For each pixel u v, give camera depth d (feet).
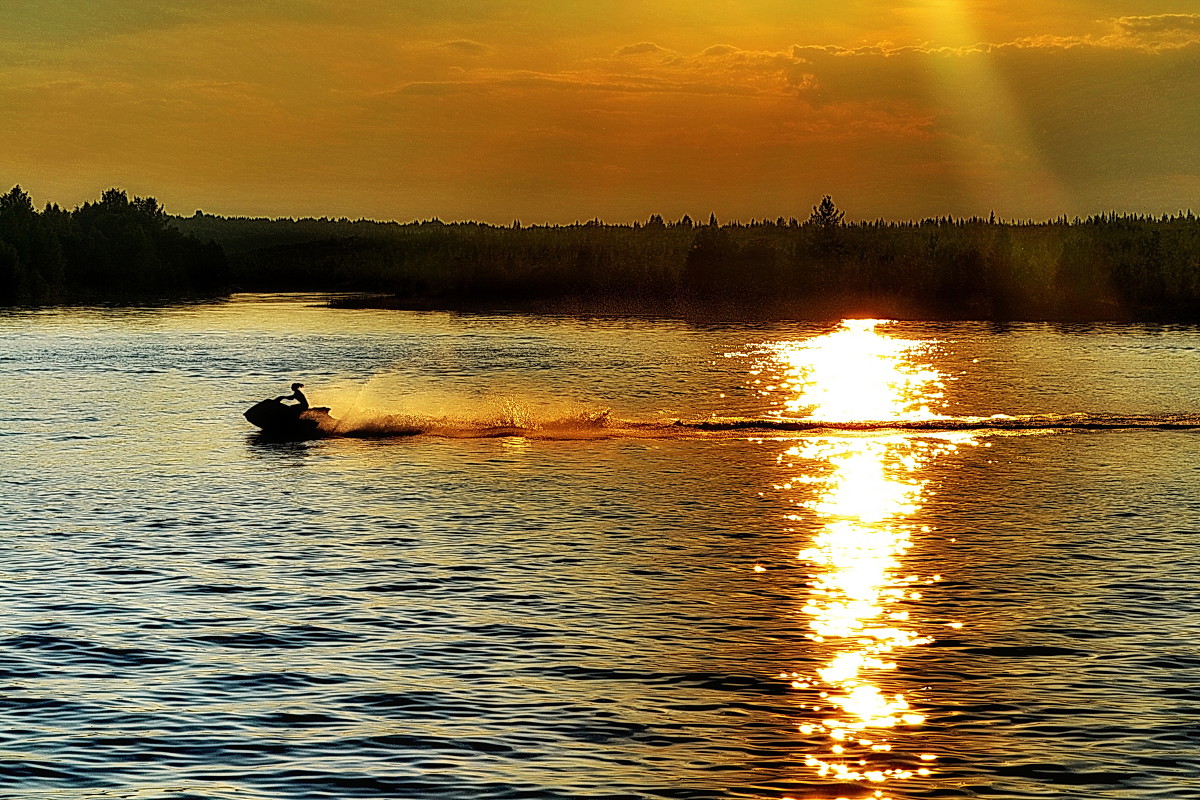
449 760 58.34
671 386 218.38
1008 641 75.46
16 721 62.44
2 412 180.24
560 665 71.05
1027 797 55.11
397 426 164.35
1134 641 75.25
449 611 81.41
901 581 89.45
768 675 69.62
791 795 55.21
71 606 81.87
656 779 56.59
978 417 179.93
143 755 58.70
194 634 76.18
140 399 196.24
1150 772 57.41
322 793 55.01
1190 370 243.40
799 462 142.41
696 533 105.29
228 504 116.47
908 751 59.67
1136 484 128.36
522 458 144.05
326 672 69.56
